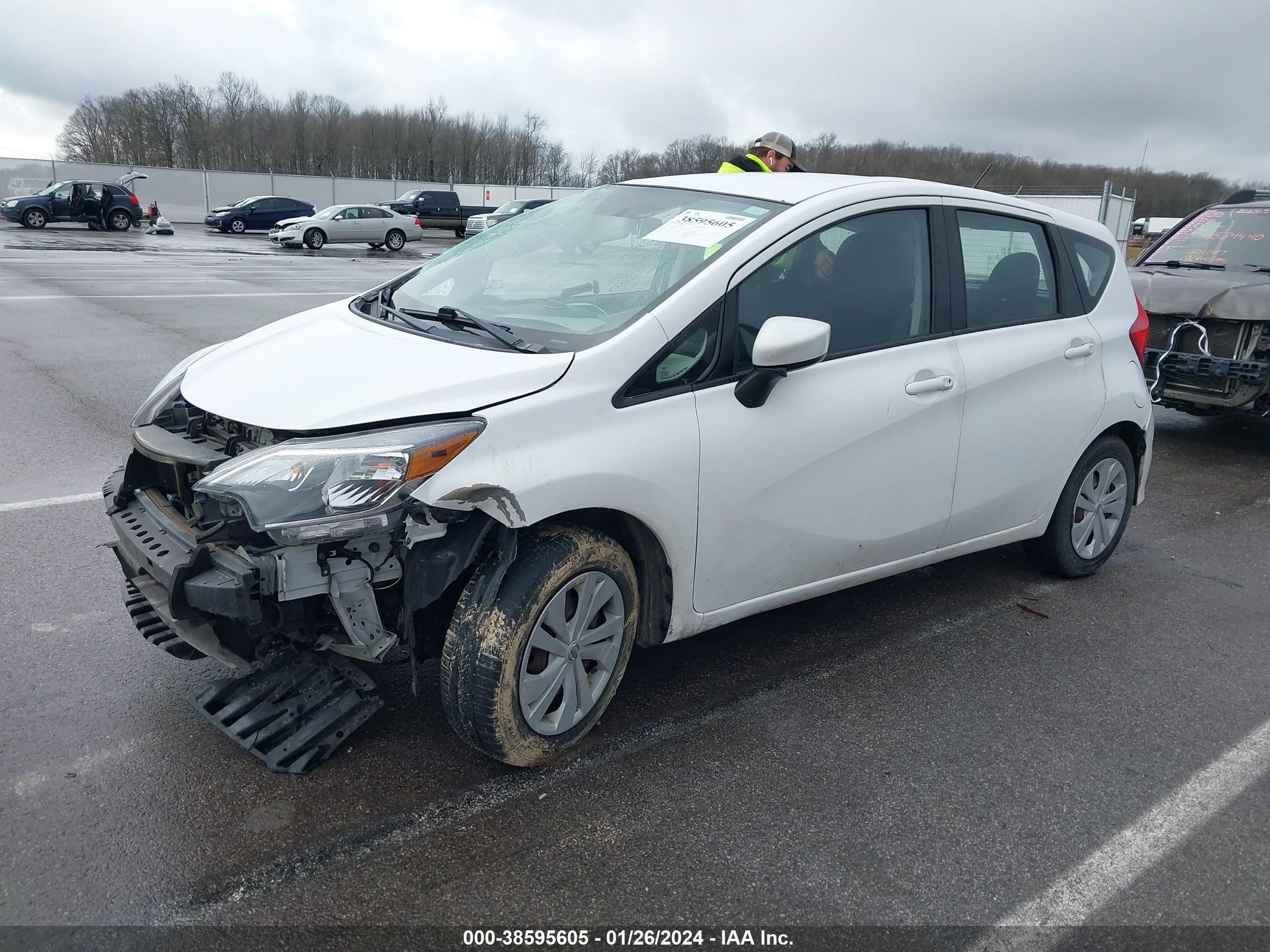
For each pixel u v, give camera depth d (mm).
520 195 49344
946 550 4012
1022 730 3393
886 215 3625
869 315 3527
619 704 3416
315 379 2816
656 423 2914
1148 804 2996
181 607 2625
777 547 3326
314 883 2465
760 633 4059
